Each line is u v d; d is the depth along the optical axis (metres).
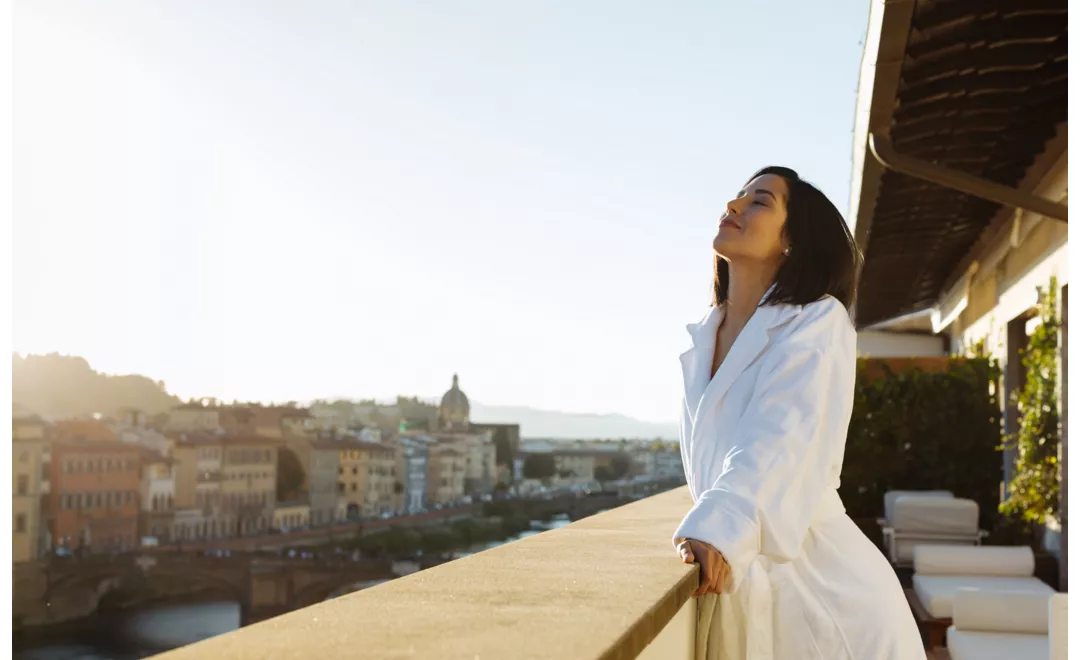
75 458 124.81
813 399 1.48
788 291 1.61
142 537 130.75
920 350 13.59
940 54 3.72
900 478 7.62
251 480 143.62
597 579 1.22
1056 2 3.30
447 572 1.29
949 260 8.79
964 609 3.82
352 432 169.12
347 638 0.85
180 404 149.25
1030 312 6.30
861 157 4.82
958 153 5.14
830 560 1.55
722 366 1.59
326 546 141.25
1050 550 5.78
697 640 1.59
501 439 198.38
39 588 116.50
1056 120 4.59
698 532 1.36
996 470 7.50
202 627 108.25
